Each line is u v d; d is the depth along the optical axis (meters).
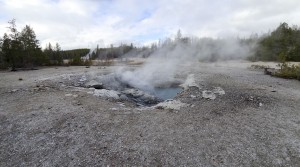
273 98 10.87
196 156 5.90
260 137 6.82
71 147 6.39
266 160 5.70
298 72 17.11
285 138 6.75
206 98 11.05
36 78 17.56
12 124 7.92
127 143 6.56
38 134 7.17
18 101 10.61
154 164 5.61
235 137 6.84
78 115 8.64
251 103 10.08
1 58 28.48
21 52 28.69
